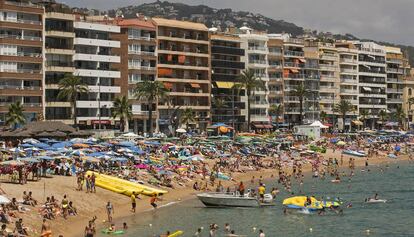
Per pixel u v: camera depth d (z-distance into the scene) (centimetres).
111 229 6519
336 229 7088
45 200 7162
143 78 17225
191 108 17850
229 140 14950
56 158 8706
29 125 11250
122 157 10112
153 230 6712
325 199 9306
